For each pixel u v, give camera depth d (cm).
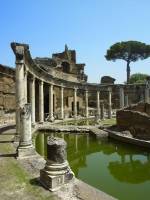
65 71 7738
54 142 1184
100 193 1081
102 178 1625
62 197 1037
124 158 2167
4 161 1577
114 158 2170
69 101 6962
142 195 1326
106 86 6544
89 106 7981
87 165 1948
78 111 7150
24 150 1669
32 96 3616
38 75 4028
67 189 1116
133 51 9756
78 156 2252
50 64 7044
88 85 6231
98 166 1917
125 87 6812
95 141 2920
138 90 7038
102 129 3534
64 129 3544
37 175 1314
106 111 7338
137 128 2902
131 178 1634
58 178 1135
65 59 7675
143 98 7012
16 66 2341
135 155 2270
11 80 4478
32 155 1684
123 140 2756
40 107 4231
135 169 1828
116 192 1373
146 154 2305
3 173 1346
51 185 1109
